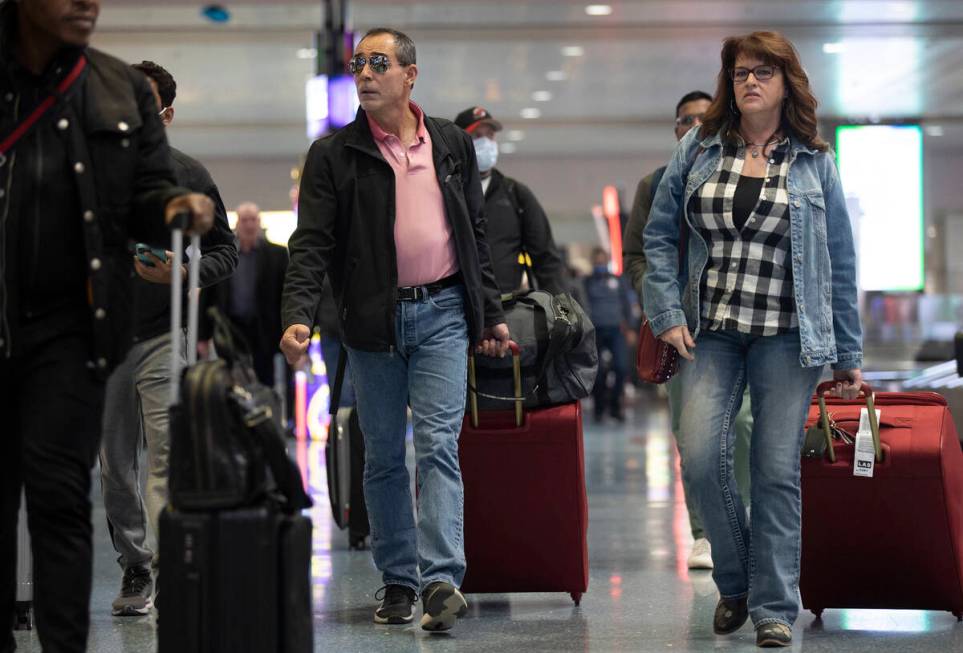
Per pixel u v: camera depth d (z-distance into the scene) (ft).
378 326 17.76
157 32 68.59
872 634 17.66
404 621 18.60
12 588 13.14
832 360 16.93
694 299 17.26
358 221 17.92
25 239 12.32
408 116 18.34
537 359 19.26
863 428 18.10
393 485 18.78
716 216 17.08
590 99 91.81
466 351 18.21
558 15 66.59
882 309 97.71
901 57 77.51
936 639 17.29
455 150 18.44
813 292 16.88
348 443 26.48
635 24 68.69
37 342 12.36
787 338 16.87
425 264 17.92
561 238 120.98
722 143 17.42
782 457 16.84
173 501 12.17
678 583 21.88
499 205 22.45
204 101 89.97
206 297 25.25
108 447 19.20
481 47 73.87
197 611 11.97
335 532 29.27
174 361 12.52
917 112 96.12
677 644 16.99
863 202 89.56
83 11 12.32
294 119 97.55
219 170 116.88
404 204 17.97
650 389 102.17
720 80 17.58
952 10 65.87
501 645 16.96
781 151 17.26
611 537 27.58
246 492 12.12
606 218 116.98
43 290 12.45
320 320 29.55
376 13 65.57
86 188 12.42
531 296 19.69
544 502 19.39
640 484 38.24
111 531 19.65
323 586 21.99
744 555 17.52
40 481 12.21
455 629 18.08
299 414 57.41
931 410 18.43
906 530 18.03
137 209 12.96
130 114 12.71
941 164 119.44
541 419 19.29
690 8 65.26
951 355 50.55
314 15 65.16
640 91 88.74
